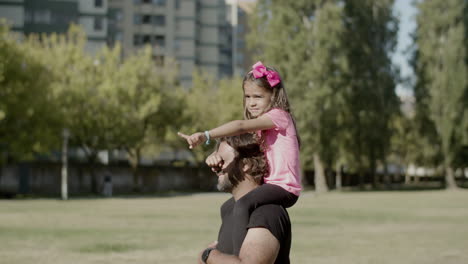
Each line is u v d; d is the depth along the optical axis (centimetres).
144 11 9256
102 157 6353
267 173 287
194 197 4094
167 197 4091
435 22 5609
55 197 3912
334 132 5016
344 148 6088
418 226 1564
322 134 4966
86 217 1853
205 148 5481
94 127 4356
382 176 9475
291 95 4794
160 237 1241
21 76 3691
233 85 6162
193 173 6181
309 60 4919
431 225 1598
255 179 285
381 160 6019
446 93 5588
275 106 293
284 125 284
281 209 270
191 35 9550
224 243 280
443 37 5669
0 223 1591
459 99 5559
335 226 1556
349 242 1173
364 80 5403
